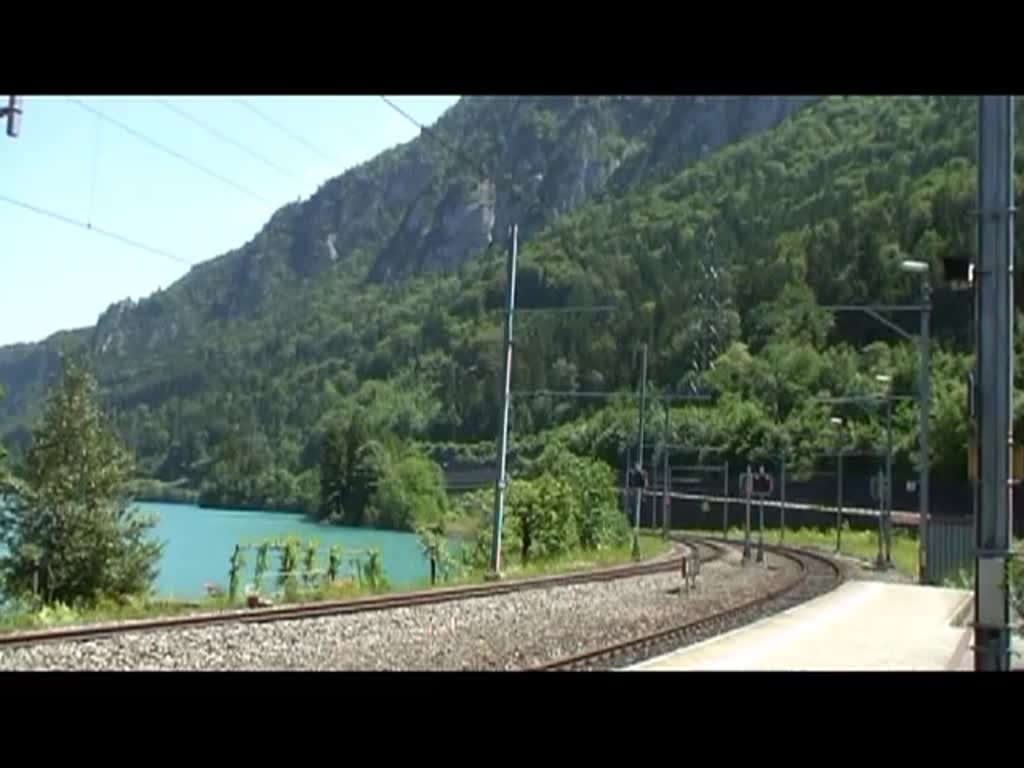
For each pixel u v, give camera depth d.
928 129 198.88
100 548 36.22
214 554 80.38
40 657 16.59
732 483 116.44
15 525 36.06
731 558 58.81
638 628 23.69
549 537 59.62
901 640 22.58
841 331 152.12
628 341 154.75
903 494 102.06
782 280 165.88
